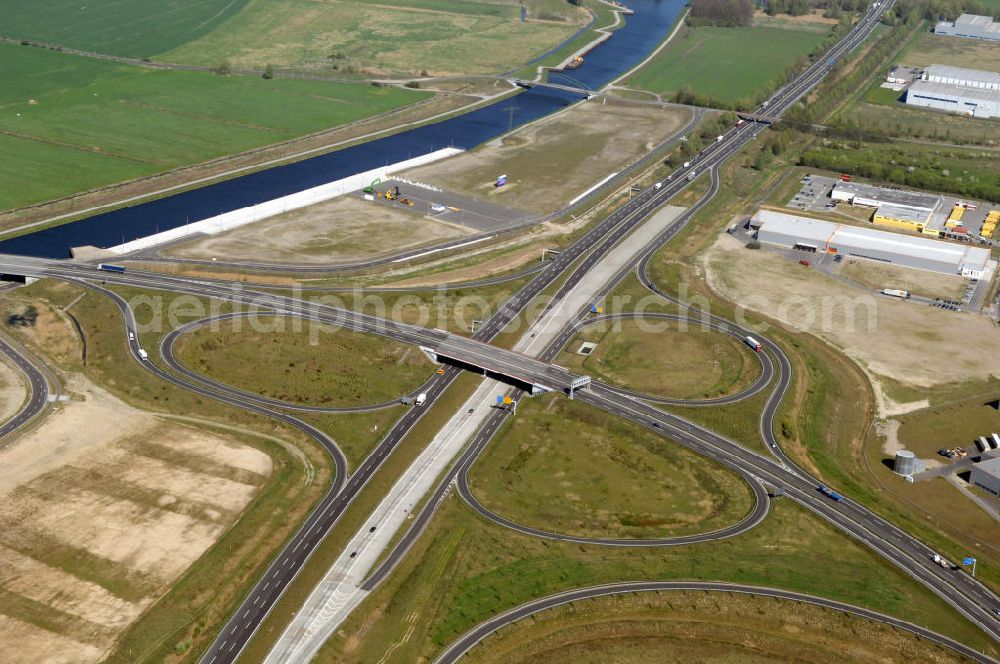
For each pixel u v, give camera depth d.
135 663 184.00
